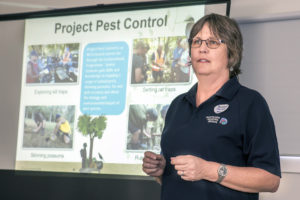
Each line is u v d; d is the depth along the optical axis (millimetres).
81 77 3533
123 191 3342
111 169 3326
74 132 3479
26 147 3607
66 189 3492
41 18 3717
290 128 2949
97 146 3395
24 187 3607
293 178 2893
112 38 3490
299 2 3043
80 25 3596
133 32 3438
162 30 3354
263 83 3047
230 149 1388
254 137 1373
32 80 3672
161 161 1476
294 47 3006
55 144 3523
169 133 1509
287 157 2912
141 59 3383
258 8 3133
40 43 3689
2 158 3689
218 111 1419
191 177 1274
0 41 3826
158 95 3295
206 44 1452
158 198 3254
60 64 3607
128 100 3371
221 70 1470
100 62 3498
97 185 3414
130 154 3297
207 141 1391
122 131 3348
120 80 3418
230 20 1486
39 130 3590
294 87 2977
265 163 1356
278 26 3057
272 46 3057
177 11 3324
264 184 1336
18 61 3775
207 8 3230
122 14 3484
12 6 3855
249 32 3123
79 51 3570
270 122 1407
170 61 3299
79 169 3418
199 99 1518
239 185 1333
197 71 1480
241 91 1451
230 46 1459
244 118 1387
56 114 3559
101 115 3426
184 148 1432
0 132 3732
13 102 3746
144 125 3295
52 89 3602
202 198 1372
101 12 3547
